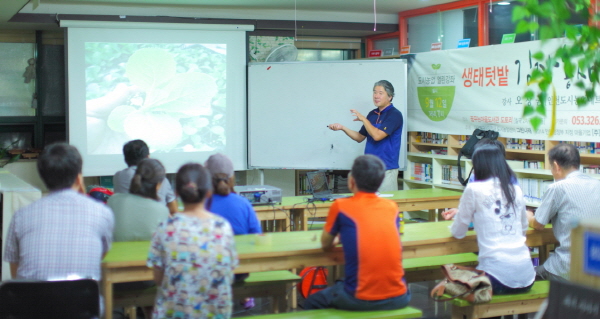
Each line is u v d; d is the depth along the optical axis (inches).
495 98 233.6
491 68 234.4
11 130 300.0
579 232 48.4
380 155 225.0
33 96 300.4
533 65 216.2
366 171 114.3
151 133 265.7
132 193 128.6
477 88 241.6
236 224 131.2
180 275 93.4
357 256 111.3
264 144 266.4
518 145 233.3
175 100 267.6
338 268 163.0
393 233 112.4
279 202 175.6
